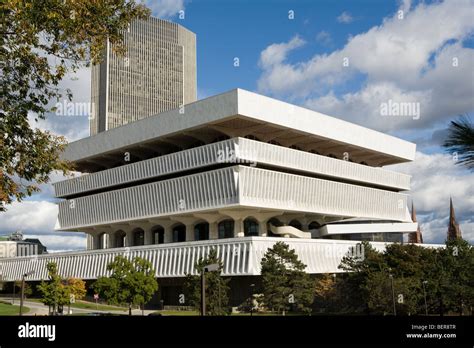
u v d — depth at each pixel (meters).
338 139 85.25
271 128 78.06
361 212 92.31
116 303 60.00
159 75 157.62
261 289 62.31
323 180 84.88
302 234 80.06
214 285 56.94
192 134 79.31
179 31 164.62
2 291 104.25
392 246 61.59
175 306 72.06
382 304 52.22
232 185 72.38
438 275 57.75
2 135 20.88
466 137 8.34
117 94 148.25
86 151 91.75
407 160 102.75
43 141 22.16
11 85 21.25
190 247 71.56
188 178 77.81
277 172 76.88
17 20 19.88
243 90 71.06
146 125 82.25
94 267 84.44
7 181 20.86
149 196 83.38
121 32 23.86
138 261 61.56
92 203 93.50
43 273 93.62
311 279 59.00
